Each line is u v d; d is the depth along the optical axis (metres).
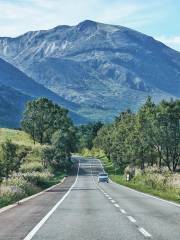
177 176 60.25
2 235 16.14
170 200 37.16
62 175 131.38
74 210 26.95
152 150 94.81
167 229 17.91
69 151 166.62
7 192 38.25
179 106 89.38
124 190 57.59
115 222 20.39
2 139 178.88
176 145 88.50
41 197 42.19
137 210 26.92
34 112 192.88
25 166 115.69
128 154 100.94
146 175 77.50
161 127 88.75
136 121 94.88
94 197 41.78
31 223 19.92
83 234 16.47
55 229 17.86
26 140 188.62
